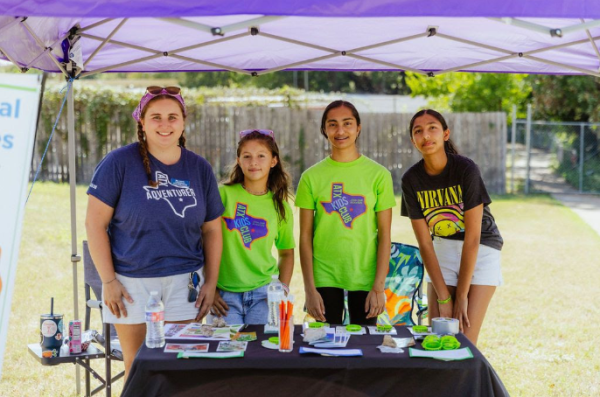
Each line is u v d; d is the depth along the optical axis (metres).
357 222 4.23
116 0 2.79
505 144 15.91
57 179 16.02
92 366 5.57
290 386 2.96
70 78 4.73
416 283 4.62
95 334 4.45
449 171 4.18
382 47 5.07
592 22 3.25
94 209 3.54
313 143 15.72
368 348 3.15
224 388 2.95
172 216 3.61
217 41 4.55
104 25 4.54
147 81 33.44
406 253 4.66
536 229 11.45
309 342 3.24
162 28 4.58
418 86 19.27
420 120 4.13
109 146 15.94
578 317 6.87
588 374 5.29
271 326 3.50
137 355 3.03
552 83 18.78
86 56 5.02
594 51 4.75
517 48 4.98
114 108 15.81
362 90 41.75
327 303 4.31
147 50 4.71
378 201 4.27
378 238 4.32
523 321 6.73
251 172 4.05
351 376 2.95
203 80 36.78
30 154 2.88
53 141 15.90
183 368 2.94
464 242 4.21
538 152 18.86
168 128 3.56
